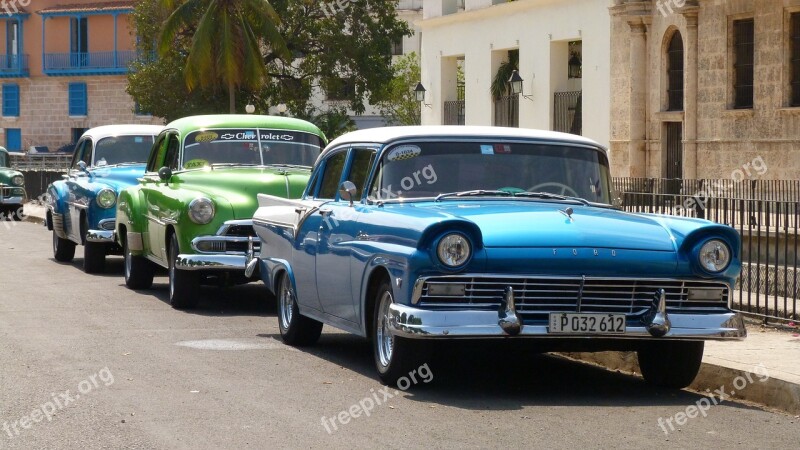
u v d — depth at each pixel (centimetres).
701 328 828
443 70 3859
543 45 3269
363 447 691
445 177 937
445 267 792
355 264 913
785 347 1016
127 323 1247
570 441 707
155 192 1459
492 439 711
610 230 839
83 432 736
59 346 1081
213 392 861
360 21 4659
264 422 760
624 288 821
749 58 2564
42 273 1817
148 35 4603
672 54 2803
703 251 828
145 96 4578
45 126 6888
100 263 1816
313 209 1033
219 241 1325
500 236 810
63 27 6775
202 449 689
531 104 3350
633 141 2880
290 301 1105
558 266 805
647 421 773
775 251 1229
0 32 6888
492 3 3556
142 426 751
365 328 906
